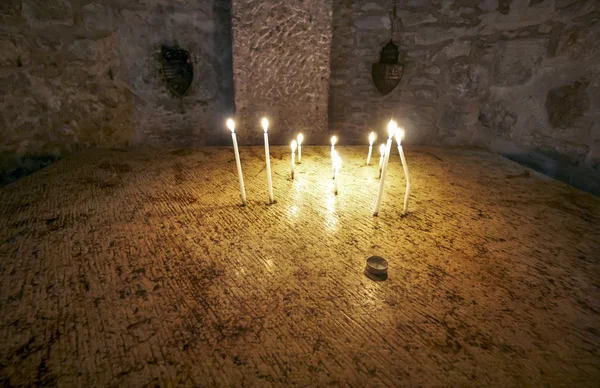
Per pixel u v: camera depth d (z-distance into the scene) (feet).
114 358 2.92
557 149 8.79
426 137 10.47
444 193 6.59
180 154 8.76
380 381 2.75
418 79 9.98
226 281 3.95
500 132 9.66
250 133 9.47
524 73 8.91
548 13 8.27
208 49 9.42
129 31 8.70
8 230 5.00
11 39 7.47
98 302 3.58
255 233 5.01
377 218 5.54
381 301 3.66
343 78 10.04
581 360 2.97
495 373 2.83
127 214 5.55
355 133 10.64
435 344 3.12
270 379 2.76
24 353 2.95
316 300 3.66
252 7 8.23
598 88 7.93
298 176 7.33
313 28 8.66
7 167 8.05
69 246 4.61
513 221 5.51
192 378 2.75
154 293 3.73
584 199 6.43
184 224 5.24
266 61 8.77
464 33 9.34
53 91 8.23
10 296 3.64
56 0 7.77
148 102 9.37
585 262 4.43
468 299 3.71
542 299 3.73
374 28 9.57
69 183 6.81
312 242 4.79
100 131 9.07
